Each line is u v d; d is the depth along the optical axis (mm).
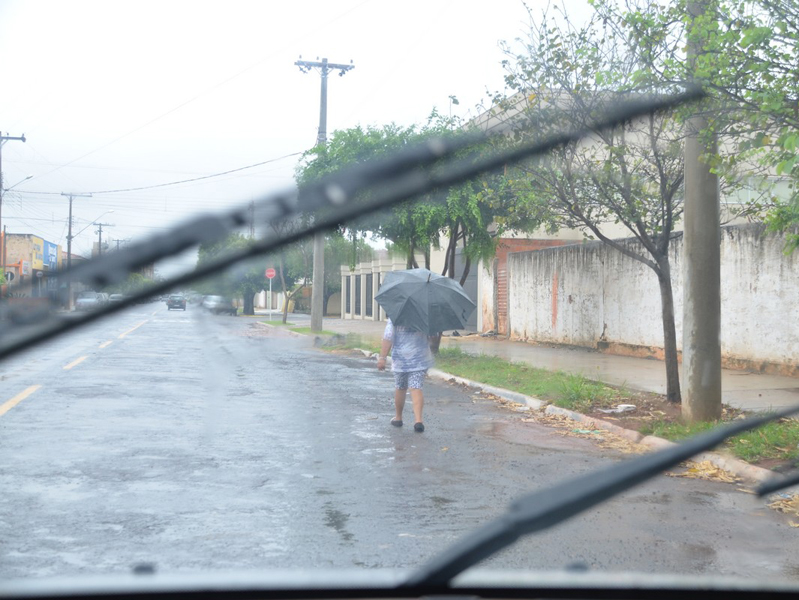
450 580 2117
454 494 6625
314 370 17062
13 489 6398
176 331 30891
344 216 3541
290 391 13148
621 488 2225
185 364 17484
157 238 2984
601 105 9703
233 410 10852
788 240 8789
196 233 3025
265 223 3209
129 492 6391
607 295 20219
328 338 27406
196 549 4992
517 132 10328
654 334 18438
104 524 5500
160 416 10156
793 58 7172
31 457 7594
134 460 7574
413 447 8633
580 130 9680
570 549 5129
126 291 2963
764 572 4770
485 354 18906
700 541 5398
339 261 29656
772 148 7707
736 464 7578
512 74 10477
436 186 4359
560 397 11789
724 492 6859
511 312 25312
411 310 9383
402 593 2158
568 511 2123
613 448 8852
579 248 21422
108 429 9148
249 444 8523
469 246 18766
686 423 9648
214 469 7297
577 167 10562
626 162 10539
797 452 7785
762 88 7332
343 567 4695
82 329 2922
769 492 2777
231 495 6391
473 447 8742
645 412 10641
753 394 12016
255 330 31750
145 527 5453
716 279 9539
